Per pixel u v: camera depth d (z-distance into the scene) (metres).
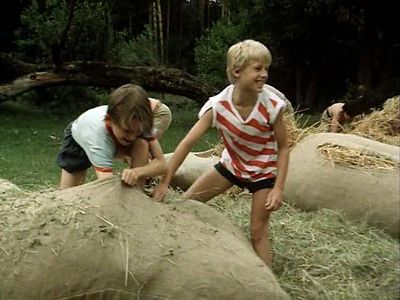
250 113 2.76
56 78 12.63
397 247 3.19
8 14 16.77
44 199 2.46
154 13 22.83
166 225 2.44
